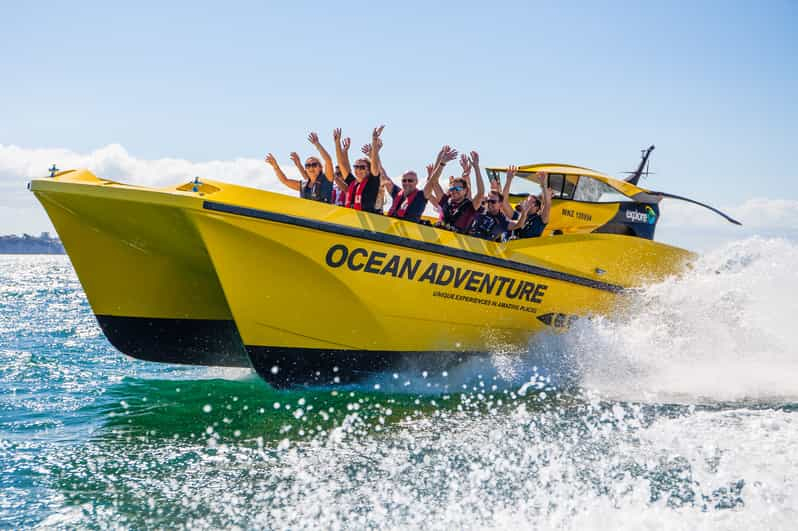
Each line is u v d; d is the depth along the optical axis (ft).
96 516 12.68
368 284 22.77
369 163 24.86
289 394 23.16
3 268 313.32
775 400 22.38
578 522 12.24
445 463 15.43
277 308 22.20
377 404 21.75
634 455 15.87
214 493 13.75
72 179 21.27
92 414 20.30
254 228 20.93
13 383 24.20
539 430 18.26
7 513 12.80
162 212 21.06
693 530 11.90
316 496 13.52
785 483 13.94
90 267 23.84
